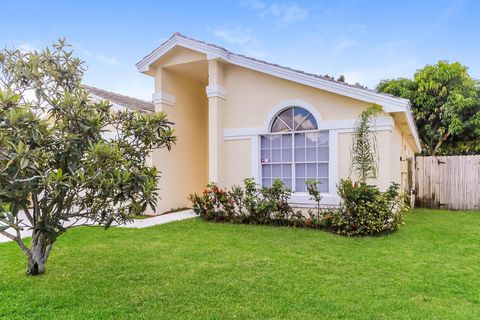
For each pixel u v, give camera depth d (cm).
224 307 490
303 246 833
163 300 513
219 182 1269
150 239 899
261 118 1241
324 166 1148
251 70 1261
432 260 725
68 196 571
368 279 607
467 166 1672
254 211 1132
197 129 1600
